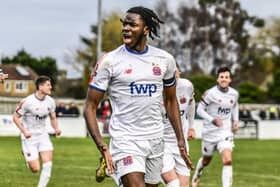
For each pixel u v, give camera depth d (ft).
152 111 43.34
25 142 76.07
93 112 42.37
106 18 399.44
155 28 42.96
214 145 76.64
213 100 76.79
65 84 542.98
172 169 55.62
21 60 556.51
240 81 490.08
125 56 42.63
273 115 276.62
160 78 43.16
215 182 87.92
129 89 42.68
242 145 177.17
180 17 476.54
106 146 41.81
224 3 482.69
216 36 478.59
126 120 43.21
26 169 100.94
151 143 43.62
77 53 494.59
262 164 119.55
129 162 43.01
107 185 81.97
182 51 474.90
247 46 487.61
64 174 94.84
